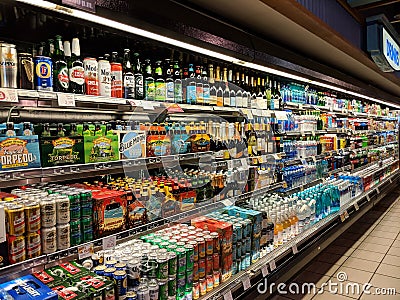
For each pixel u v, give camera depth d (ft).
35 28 6.15
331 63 14.57
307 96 13.92
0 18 5.63
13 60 5.21
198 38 6.70
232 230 7.74
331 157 16.53
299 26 9.37
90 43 7.09
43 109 6.79
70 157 5.73
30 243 5.01
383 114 27.50
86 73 6.23
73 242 5.57
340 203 14.73
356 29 12.46
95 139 6.10
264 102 10.59
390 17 15.39
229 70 9.52
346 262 13.44
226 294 7.12
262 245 8.93
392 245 15.28
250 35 8.79
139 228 6.64
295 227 10.82
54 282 5.17
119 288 5.51
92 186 7.07
